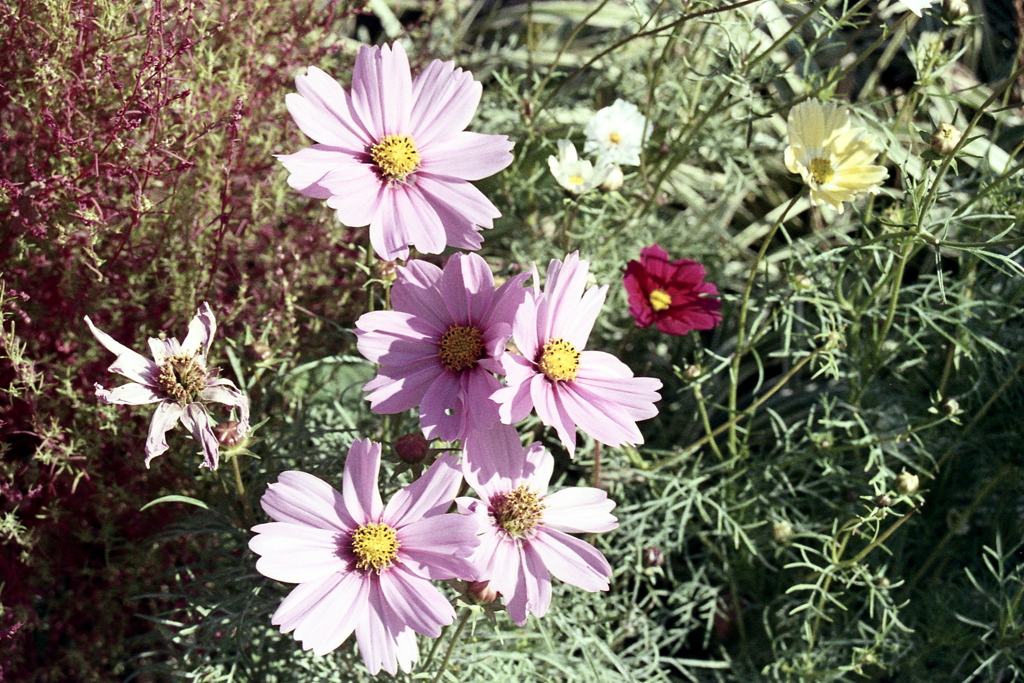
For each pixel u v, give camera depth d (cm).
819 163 74
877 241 77
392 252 67
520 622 65
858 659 79
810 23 93
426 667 70
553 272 66
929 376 88
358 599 64
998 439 85
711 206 98
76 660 80
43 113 74
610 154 86
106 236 78
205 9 76
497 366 65
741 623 84
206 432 67
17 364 73
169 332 80
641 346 93
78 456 76
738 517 84
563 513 67
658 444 90
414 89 69
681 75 93
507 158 69
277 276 83
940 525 86
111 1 74
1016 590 83
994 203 79
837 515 87
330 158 68
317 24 85
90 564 83
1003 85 71
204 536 81
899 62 103
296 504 65
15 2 73
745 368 93
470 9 109
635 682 77
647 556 82
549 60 101
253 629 74
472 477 66
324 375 87
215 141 80
